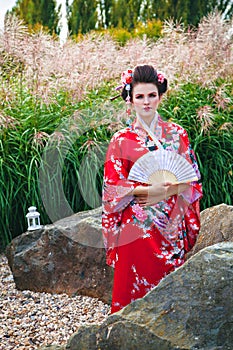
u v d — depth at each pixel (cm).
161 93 339
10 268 525
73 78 659
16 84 705
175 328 267
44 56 668
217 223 398
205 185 624
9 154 627
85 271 471
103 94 697
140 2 1562
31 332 410
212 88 689
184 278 280
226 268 273
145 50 719
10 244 527
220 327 262
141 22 1417
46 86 661
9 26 688
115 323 281
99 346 283
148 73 330
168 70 671
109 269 455
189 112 659
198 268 279
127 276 331
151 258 327
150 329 269
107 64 706
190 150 344
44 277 490
